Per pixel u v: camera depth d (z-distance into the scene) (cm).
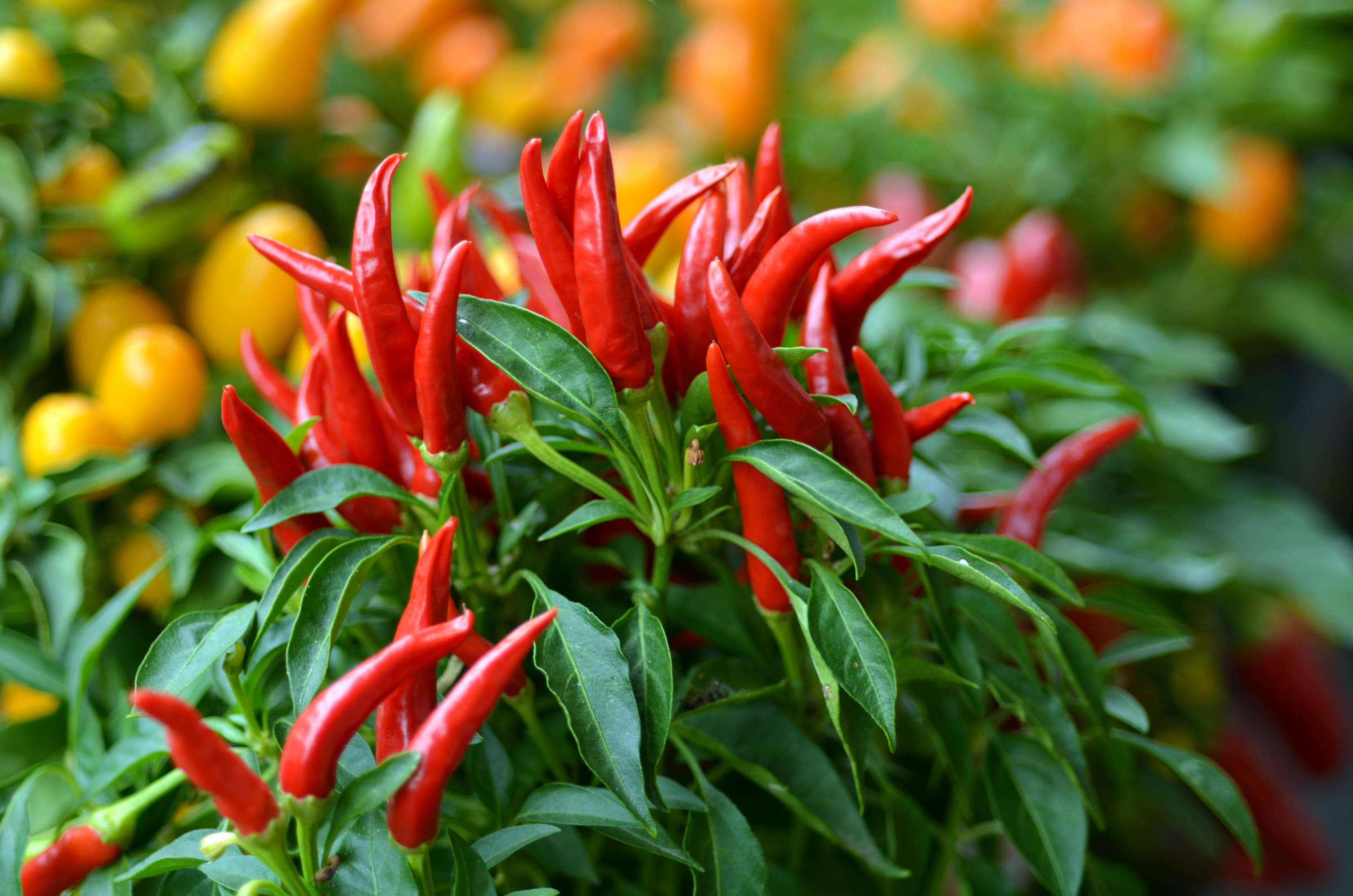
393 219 71
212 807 50
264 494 48
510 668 43
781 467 45
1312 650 98
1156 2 104
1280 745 123
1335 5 99
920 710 50
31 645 53
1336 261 106
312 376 50
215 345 66
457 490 47
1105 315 83
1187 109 99
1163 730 72
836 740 51
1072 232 100
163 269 68
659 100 115
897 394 51
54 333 63
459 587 48
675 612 50
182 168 64
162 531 59
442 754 43
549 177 46
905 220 89
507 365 45
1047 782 50
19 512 56
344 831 44
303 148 77
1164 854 81
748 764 47
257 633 48
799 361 46
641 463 47
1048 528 66
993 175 99
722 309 44
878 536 48
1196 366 78
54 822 52
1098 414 73
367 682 42
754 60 101
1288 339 106
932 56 105
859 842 48
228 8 90
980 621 49
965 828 53
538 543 50
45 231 64
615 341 45
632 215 73
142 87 76
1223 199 96
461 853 45
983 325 63
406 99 102
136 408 61
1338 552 76
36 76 68
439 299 44
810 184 103
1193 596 72
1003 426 52
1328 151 113
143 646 59
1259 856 49
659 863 51
